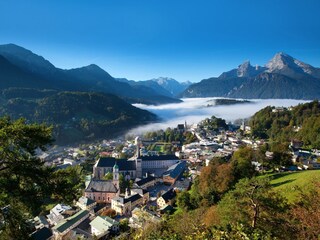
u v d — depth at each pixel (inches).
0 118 1077.8
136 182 5644.7
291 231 1209.4
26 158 1072.8
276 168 4594.0
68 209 4301.2
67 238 3277.6
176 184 5374.0
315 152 7081.7
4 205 943.7
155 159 7377.0
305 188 2124.8
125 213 4382.4
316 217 1150.3
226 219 1387.8
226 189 3526.1
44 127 1122.0
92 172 7342.5
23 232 1013.8
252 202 1374.3
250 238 830.5
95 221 3545.8
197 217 2182.6
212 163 4884.4
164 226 1717.5
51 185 1072.2
